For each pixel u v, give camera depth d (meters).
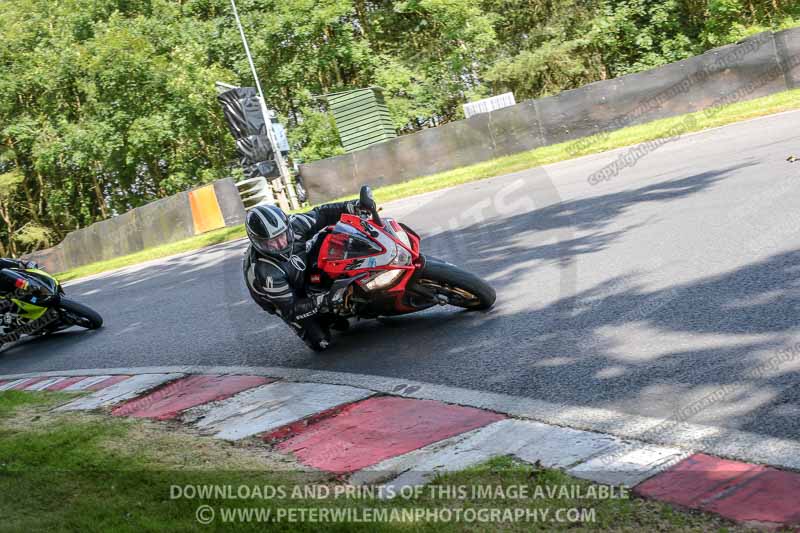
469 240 9.66
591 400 4.06
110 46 28.91
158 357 7.52
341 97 25.30
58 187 34.78
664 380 4.09
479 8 30.56
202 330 8.31
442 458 3.68
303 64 30.19
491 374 4.80
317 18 29.11
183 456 4.26
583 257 7.20
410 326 6.29
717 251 6.25
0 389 7.54
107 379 6.90
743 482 2.95
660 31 30.25
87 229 22.19
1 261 9.53
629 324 5.10
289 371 5.90
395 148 19.23
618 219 8.43
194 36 30.45
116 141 29.84
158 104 30.06
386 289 5.67
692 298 5.29
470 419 4.14
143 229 21.11
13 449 4.81
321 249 5.79
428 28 33.25
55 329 10.06
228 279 11.50
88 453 4.54
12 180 32.12
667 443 3.40
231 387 5.76
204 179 30.94
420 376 5.06
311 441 4.26
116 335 9.28
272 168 21.39
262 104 21.61
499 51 30.58
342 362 5.80
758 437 3.28
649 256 6.64
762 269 5.51
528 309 5.99
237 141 21.28
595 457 3.39
